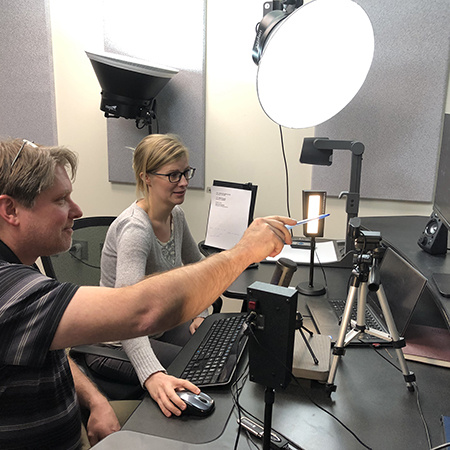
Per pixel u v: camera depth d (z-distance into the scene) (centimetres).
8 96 228
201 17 197
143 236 131
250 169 210
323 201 133
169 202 142
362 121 189
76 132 227
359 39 138
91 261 154
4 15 218
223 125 208
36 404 73
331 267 161
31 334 59
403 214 195
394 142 187
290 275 92
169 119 212
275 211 211
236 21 196
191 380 92
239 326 113
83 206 236
